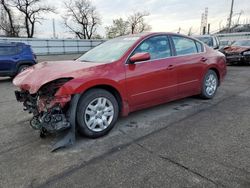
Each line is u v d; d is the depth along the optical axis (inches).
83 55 180.4
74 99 125.4
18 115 190.2
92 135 135.7
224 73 225.8
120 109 149.5
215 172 99.8
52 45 1105.4
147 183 94.6
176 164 107.2
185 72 182.2
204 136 135.6
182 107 192.2
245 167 102.8
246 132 139.4
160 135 139.3
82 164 110.5
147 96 158.6
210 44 443.8
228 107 189.6
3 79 426.6
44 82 121.6
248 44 495.5
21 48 403.5
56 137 140.3
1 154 123.0
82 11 1989.4
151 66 158.6
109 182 96.2
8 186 96.3
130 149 123.3
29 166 110.4
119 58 147.9
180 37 186.7
